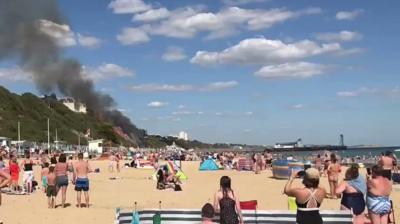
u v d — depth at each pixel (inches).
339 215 386.3
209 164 1852.9
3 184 520.7
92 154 3683.6
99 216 580.1
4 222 535.8
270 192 907.4
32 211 617.9
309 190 306.3
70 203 714.8
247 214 402.3
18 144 3754.9
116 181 1220.5
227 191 345.1
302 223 306.0
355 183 407.2
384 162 608.1
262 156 1813.5
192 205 718.5
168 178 1004.6
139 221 421.4
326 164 1270.9
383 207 381.4
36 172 1498.5
